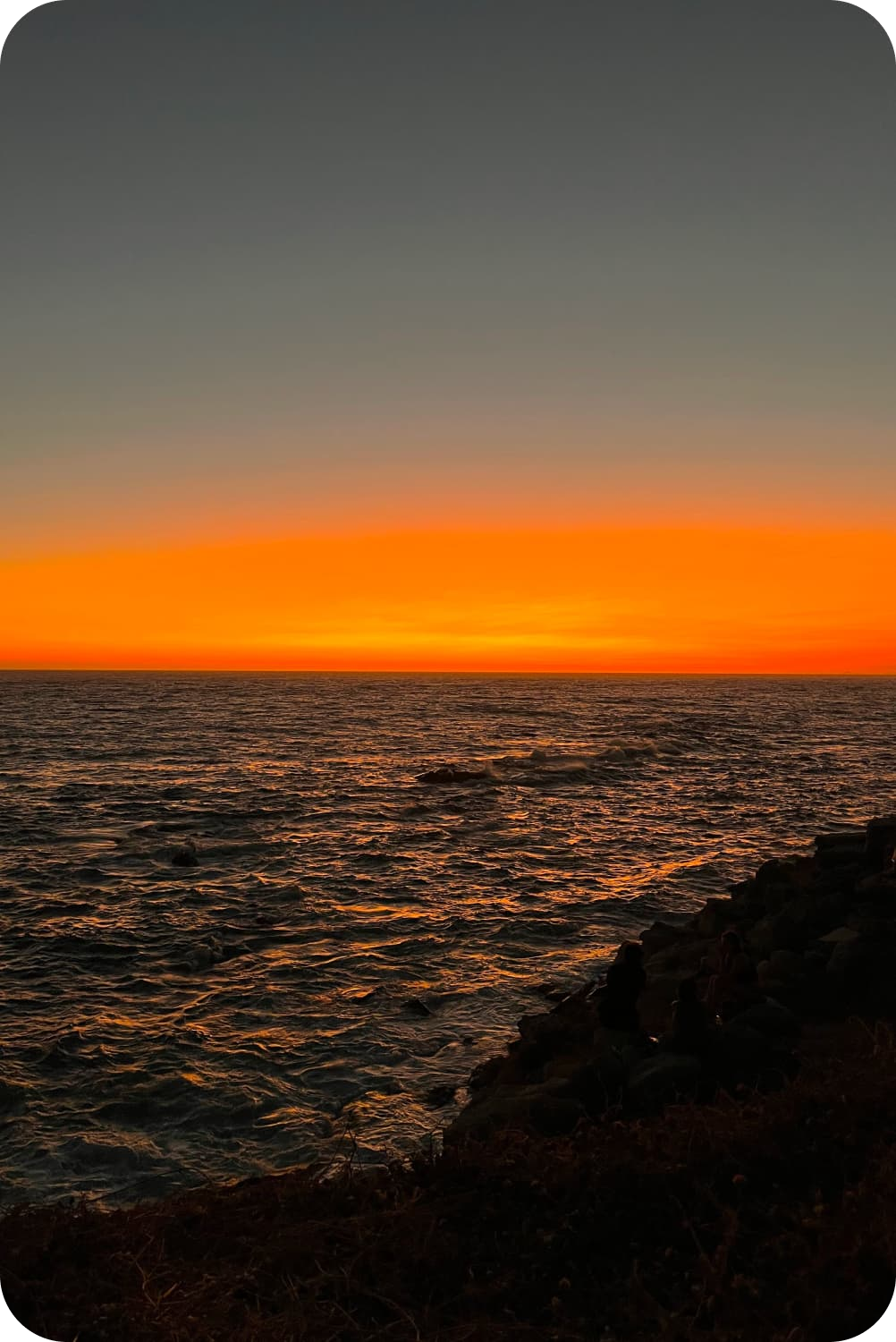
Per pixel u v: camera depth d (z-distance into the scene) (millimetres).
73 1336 4738
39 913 20078
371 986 15539
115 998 14914
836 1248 4934
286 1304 5016
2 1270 5328
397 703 144000
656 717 107625
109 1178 9266
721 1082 7961
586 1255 5371
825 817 35719
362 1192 6348
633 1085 7988
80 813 33906
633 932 19047
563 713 116438
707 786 45062
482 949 17719
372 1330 4781
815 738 79000
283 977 16031
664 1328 4566
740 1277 4832
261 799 38438
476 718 103812
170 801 37531
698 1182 5766
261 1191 6668
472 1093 11102
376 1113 10633
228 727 84938
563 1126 7516
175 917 19891
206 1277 5355
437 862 26094
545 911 20688
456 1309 5016
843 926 12508
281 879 23875
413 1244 5504
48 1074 11828
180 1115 10711
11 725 82875
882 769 54625
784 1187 5809
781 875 16375
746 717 111188
